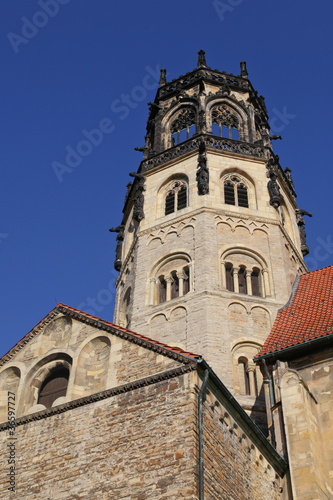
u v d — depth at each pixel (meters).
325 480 28.06
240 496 24.44
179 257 48.34
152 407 24.88
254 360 34.03
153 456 23.44
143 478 23.06
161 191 53.97
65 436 26.33
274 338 35.41
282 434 30.03
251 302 44.94
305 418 29.05
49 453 26.16
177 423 23.75
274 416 30.92
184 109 60.81
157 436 23.89
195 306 44.09
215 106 60.16
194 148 54.47
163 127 60.25
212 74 62.91
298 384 30.23
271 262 47.97
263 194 52.50
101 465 24.42
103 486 23.75
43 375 30.58
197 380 24.77
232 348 42.00
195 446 22.92
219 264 46.72
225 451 24.72
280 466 28.36
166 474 22.67
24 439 27.36
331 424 29.88
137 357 27.48
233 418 26.20
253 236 49.38
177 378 25.08
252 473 26.11
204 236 48.09
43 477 25.47
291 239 53.41
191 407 23.84
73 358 29.53
